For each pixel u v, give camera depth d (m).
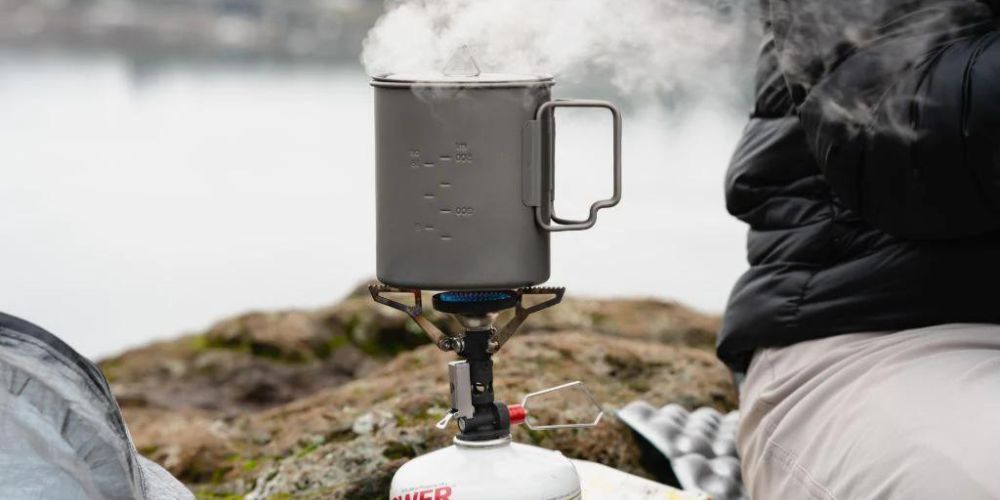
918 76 2.00
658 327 3.95
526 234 1.75
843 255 2.32
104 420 1.70
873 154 2.06
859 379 2.11
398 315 4.06
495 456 1.84
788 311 2.33
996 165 1.94
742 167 2.47
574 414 2.81
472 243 1.73
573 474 1.87
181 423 3.24
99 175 16.42
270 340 4.00
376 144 1.80
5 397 1.64
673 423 2.76
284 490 2.66
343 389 3.17
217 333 4.10
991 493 1.76
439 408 2.81
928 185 2.01
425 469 1.84
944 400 1.93
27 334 1.75
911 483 1.87
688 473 2.57
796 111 2.38
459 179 1.72
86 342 8.64
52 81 26.70
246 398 3.79
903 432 1.93
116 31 29.67
